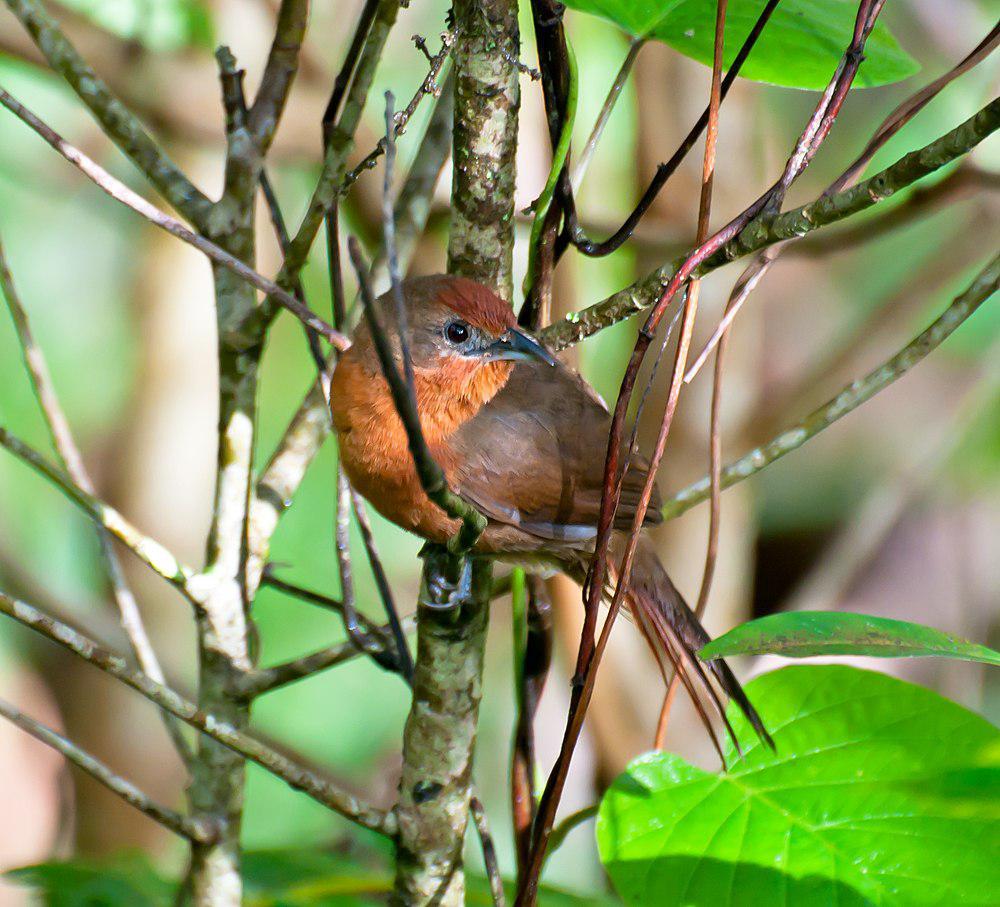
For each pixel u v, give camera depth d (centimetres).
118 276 1432
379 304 718
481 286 542
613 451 460
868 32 474
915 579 1248
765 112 1090
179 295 1262
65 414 1395
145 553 533
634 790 519
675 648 749
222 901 562
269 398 1436
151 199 1286
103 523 523
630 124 1153
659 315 456
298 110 1019
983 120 398
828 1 605
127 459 1245
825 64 584
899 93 1312
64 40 544
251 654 581
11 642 1298
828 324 1383
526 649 594
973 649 413
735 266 966
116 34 992
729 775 523
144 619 1195
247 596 576
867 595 1241
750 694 552
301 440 593
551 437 753
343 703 1327
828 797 509
